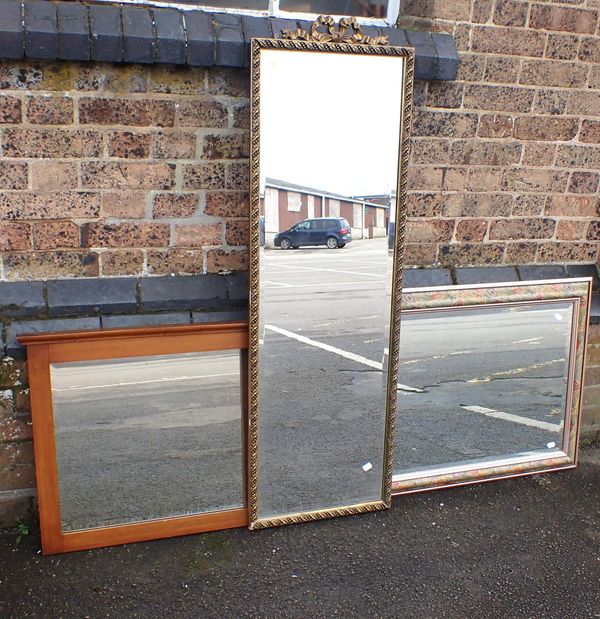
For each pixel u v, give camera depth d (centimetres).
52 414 246
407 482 305
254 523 275
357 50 246
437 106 282
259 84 237
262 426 269
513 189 305
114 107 241
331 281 263
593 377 345
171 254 262
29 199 241
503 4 280
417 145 284
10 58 225
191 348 257
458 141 289
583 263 330
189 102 248
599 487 318
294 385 269
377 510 293
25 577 243
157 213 256
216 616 226
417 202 291
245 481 277
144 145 247
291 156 247
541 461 327
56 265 250
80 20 226
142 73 240
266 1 270
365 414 283
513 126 296
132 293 256
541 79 294
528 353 317
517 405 321
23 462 264
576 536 278
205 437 268
